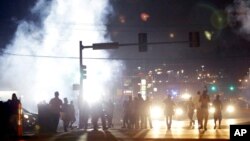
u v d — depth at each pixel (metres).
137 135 23.02
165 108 28.62
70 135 23.42
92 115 30.02
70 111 29.53
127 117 30.92
